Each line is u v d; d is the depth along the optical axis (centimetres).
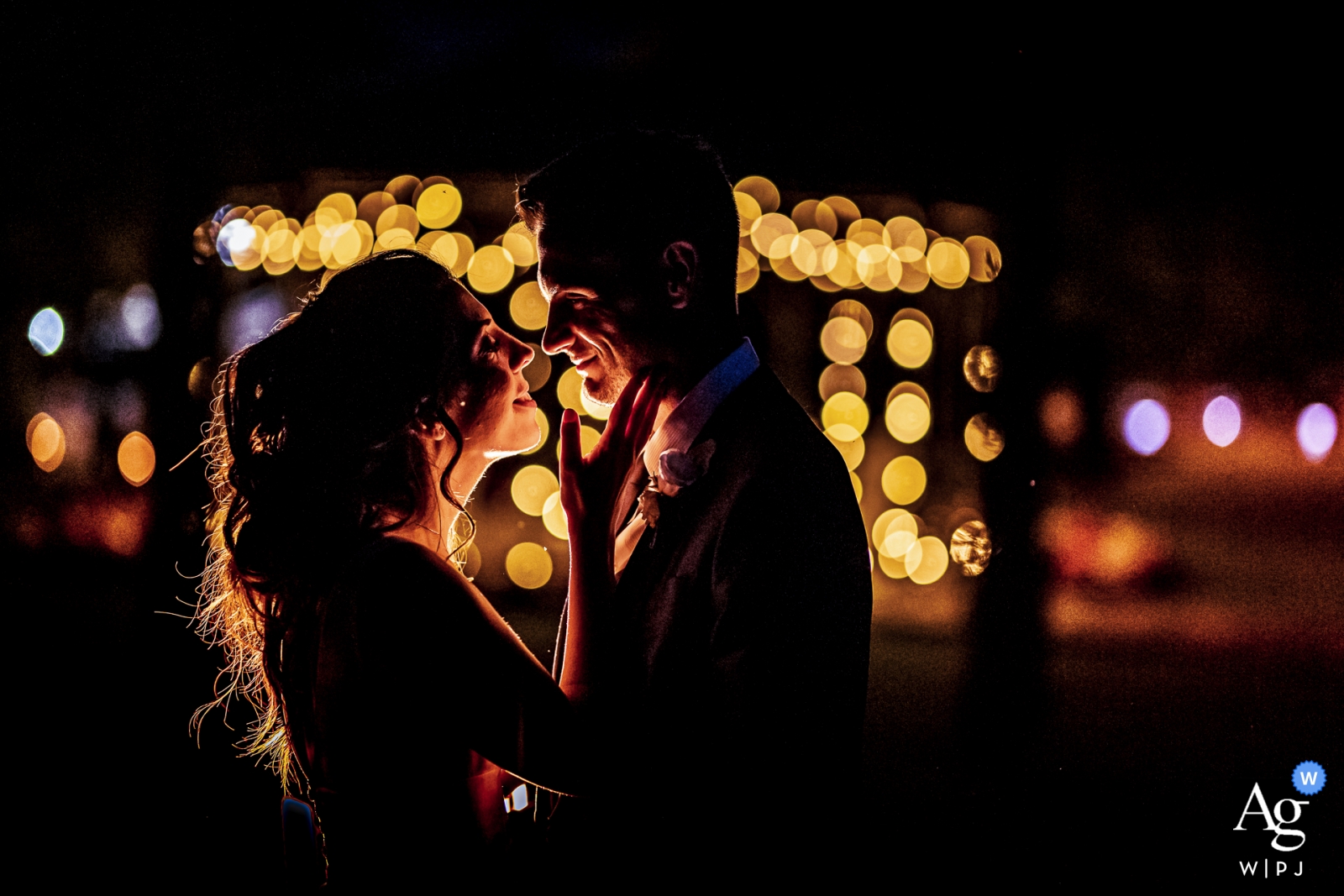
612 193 172
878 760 524
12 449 947
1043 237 519
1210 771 502
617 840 165
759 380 177
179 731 542
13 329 934
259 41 637
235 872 397
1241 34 605
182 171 630
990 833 438
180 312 617
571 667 170
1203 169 733
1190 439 853
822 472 167
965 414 910
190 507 607
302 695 165
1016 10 525
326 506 168
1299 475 851
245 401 176
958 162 548
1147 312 834
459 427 180
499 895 163
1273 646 708
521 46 621
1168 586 820
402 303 173
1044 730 541
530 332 847
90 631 714
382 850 157
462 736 159
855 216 689
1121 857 411
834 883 154
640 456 184
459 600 162
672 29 597
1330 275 814
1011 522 527
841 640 158
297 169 646
